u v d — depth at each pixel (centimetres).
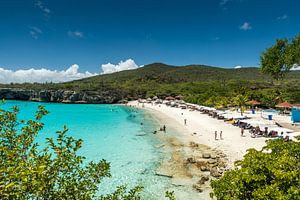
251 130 4078
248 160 888
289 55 4462
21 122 659
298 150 940
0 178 455
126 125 5600
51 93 12912
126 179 2219
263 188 786
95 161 2720
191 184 2078
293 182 754
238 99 6406
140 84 17238
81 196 646
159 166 2558
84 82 18812
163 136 4184
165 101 12275
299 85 12188
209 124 5188
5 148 523
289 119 5112
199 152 3062
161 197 1858
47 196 566
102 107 10781
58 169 596
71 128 5112
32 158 579
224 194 884
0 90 12862
